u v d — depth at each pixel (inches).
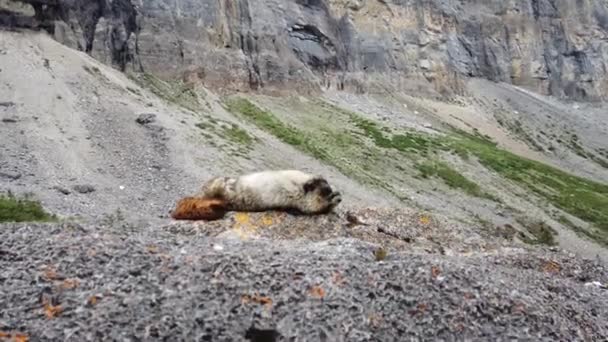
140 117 2055.9
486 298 392.8
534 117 4522.6
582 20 5629.9
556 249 737.6
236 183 606.9
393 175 2507.4
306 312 355.9
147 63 2800.2
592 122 4751.5
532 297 418.0
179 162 1828.2
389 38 4439.0
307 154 2393.0
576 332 387.9
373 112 3622.0
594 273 590.9
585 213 2613.2
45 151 1642.5
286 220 571.2
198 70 2947.8
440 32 4803.2
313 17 3998.5
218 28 3253.0
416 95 4222.4
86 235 449.7
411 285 392.8
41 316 332.5
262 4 3661.4
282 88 3307.1
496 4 5344.5
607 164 4069.9
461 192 2507.4
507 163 3058.6
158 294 360.5
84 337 318.0
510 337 363.3
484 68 4982.8
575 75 5324.8
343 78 3934.5
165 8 3061.0
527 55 5211.6
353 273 401.1
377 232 597.3
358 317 356.8
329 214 609.9
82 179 1546.5
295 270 399.9
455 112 4224.9
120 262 394.9
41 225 485.1
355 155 2630.4
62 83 2114.9
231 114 2691.9
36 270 375.2
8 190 1306.6
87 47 2605.8
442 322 365.4
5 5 2383.1
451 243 631.2
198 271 387.2
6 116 1775.3
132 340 321.4
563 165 3939.5
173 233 531.2
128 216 1178.6
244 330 342.6
